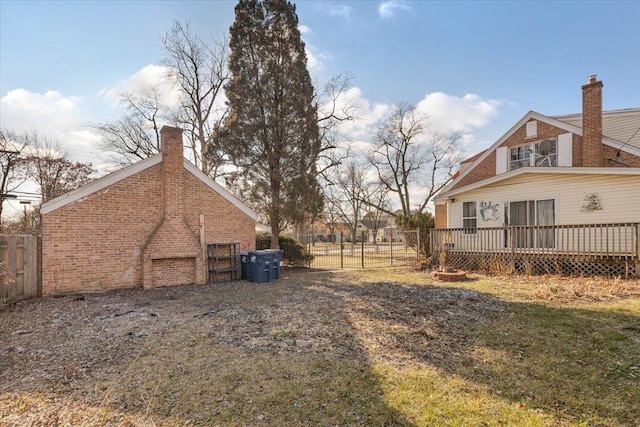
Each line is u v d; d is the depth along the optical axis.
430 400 3.21
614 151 12.88
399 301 7.76
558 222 12.12
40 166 22.55
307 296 8.64
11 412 3.06
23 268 8.27
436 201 21.12
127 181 9.95
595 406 3.07
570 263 10.92
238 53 16.19
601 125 13.04
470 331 5.38
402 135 31.52
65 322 6.18
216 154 17.56
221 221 12.13
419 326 5.72
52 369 4.05
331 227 48.91
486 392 3.36
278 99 15.80
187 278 11.05
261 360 4.26
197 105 23.75
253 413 3.03
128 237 9.91
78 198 9.10
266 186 15.67
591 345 4.57
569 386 3.46
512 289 8.82
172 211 10.67
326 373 3.85
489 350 4.53
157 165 10.55
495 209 13.90
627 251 9.93
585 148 13.31
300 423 2.87
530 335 5.07
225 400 3.27
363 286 10.19
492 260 12.70
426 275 12.58
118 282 9.71
